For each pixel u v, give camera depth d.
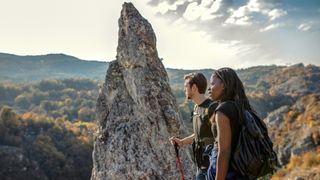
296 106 98.88
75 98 180.25
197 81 5.54
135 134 8.96
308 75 173.38
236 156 3.98
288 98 151.88
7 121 101.75
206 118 5.26
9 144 97.12
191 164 8.83
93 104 163.50
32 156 93.19
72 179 93.50
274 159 4.07
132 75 9.43
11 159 90.00
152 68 9.45
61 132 105.75
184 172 8.58
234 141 4.05
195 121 5.48
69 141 101.50
